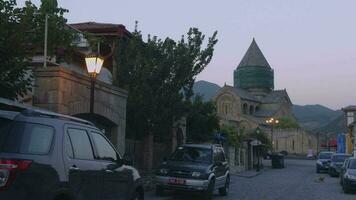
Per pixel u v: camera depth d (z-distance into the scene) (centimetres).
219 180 2003
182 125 2980
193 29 2467
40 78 1616
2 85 1184
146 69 2294
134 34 2420
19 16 1400
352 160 2612
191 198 1911
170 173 1864
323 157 4847
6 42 1230
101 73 2320
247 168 4791
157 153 2762
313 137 12300
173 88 2383
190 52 2420
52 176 730
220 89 12231
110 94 1977
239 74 13312
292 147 11800
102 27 2511
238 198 2022
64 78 1638
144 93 2283
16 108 769
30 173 686
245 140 4681
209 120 3400
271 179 3522
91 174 846
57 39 1614
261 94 12950
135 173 1054
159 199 1806
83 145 853
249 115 12131
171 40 2448
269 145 6612
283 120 12188
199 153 1975
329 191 2538
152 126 2370
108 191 914
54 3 1549
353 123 6862
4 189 659
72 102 1688
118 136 2045
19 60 1246
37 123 736
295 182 3238
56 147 759
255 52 13312
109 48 2522
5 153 676
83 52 2034
